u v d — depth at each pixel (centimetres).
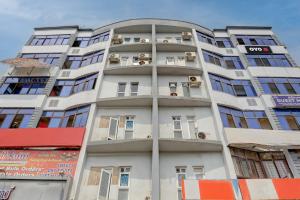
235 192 854
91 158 1126
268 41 1927
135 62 1647
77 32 1988
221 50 1834
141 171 1080
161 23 1875
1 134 1184
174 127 1280
